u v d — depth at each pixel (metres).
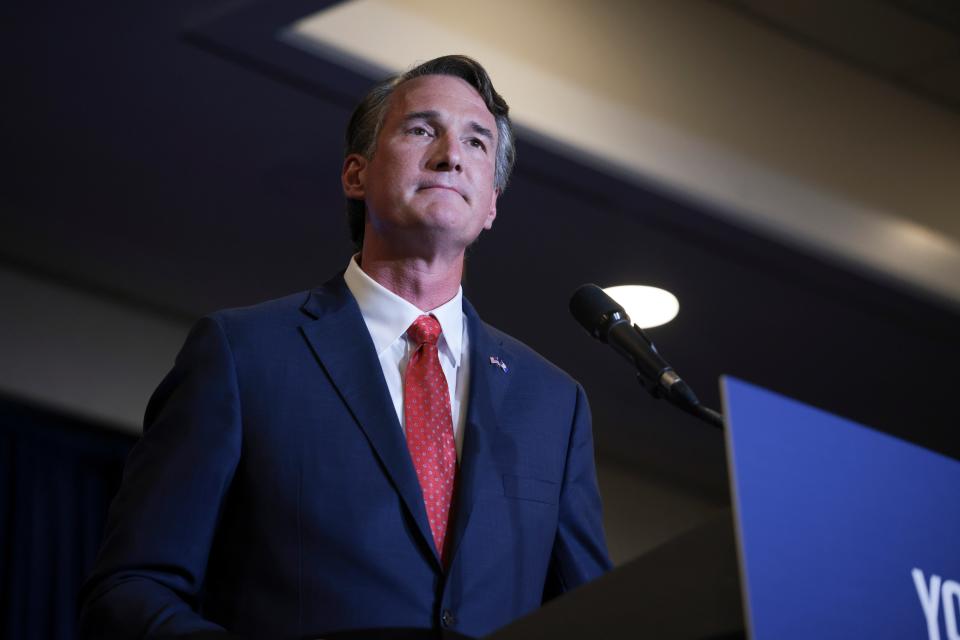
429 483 1.89
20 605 5.27
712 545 1.24
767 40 5.90
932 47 5.98
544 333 6.31
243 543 1.80
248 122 4.83
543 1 5.15
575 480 2.05
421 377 2.00
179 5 4.25
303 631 1.71
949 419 7.11
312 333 1.98
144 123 4.85
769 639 1.14
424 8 4.75
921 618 1.26
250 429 1.86
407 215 2.08
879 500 1.28
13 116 4.81
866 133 6.05
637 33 5.43
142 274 5.86
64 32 4.39
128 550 1.73
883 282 5.86
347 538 1.77
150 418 1.96
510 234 5.54
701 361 6.55
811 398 6.91
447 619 1.74
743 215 5.45
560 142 4.98
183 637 1.49
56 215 5.41
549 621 1.32
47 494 5.54
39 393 5.69
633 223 5.44
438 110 2.18
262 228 5.45
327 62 4.49
